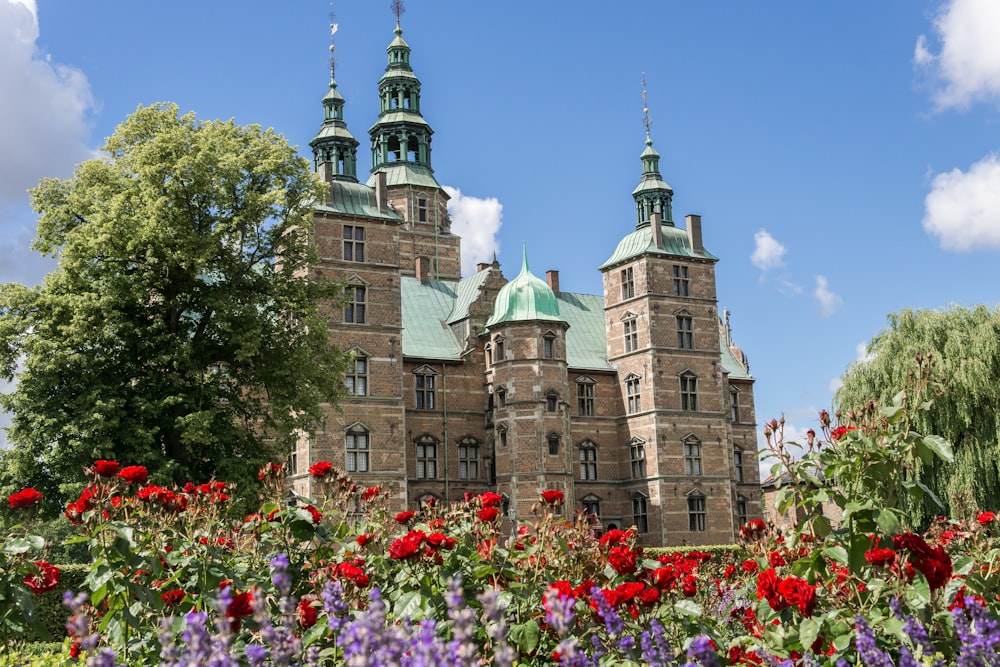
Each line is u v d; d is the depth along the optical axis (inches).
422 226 3100.4
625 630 318.3
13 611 365.1
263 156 1472.7
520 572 367.6
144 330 1341.0
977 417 1444.4
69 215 1421.0
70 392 1309.1
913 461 366.6
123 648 339.3
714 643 320.5
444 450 2321.6
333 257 2012.8
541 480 2222.0
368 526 457.7
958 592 321.1
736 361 2945.4
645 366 2491.4
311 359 1457.9
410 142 3164.4
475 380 2402.8
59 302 1316.4
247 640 331.0
